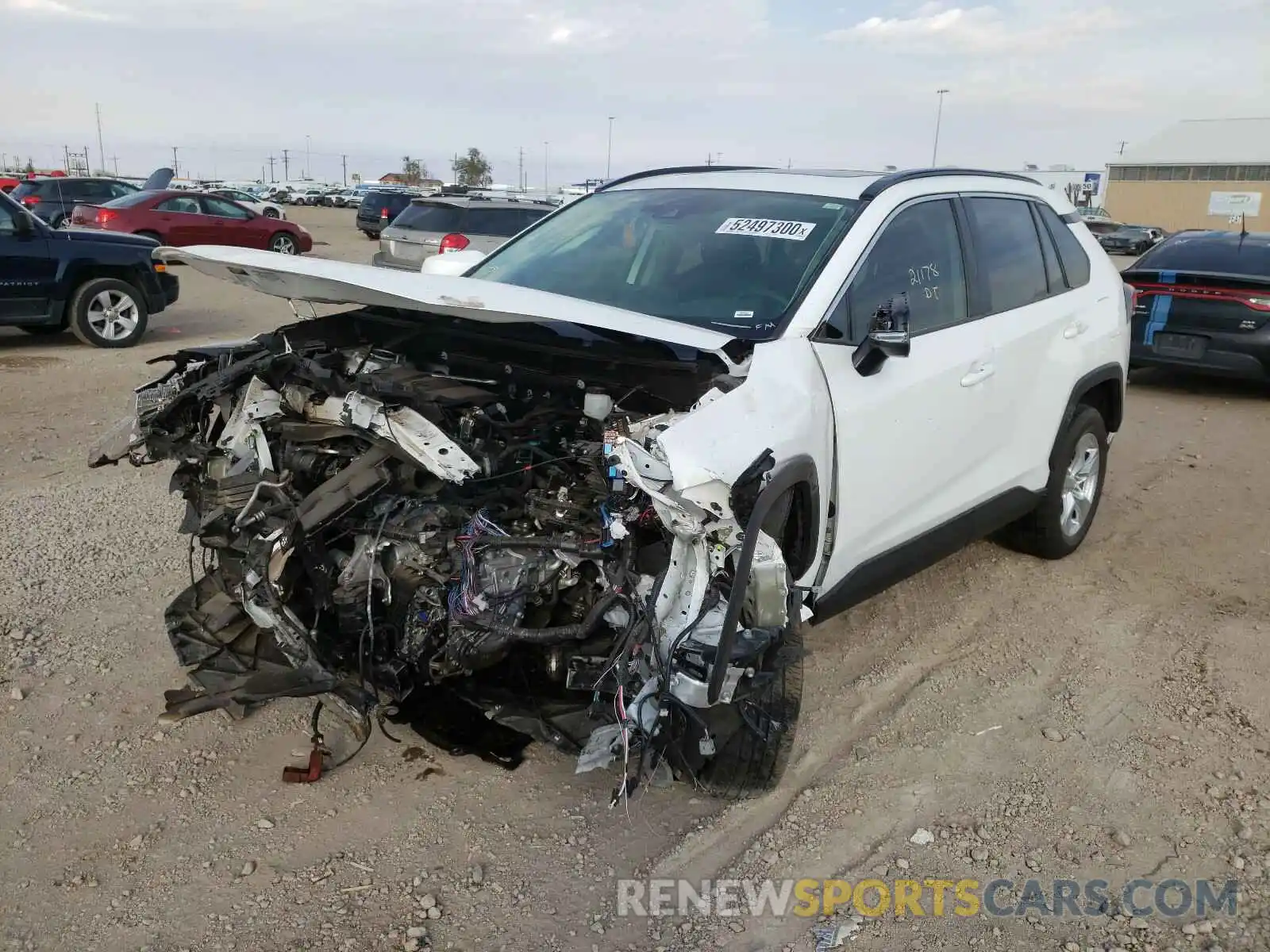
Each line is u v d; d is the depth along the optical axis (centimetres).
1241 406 938
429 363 347
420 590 290
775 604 271
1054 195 519
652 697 268
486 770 336
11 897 271
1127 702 393
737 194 414
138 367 962
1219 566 534
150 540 504
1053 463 494
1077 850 307
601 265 398
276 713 362
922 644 438
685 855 300
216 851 292
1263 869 299
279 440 325
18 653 391
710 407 279
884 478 356
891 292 372
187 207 1941
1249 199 6056
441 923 268
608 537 276
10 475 600
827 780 339
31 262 1004
